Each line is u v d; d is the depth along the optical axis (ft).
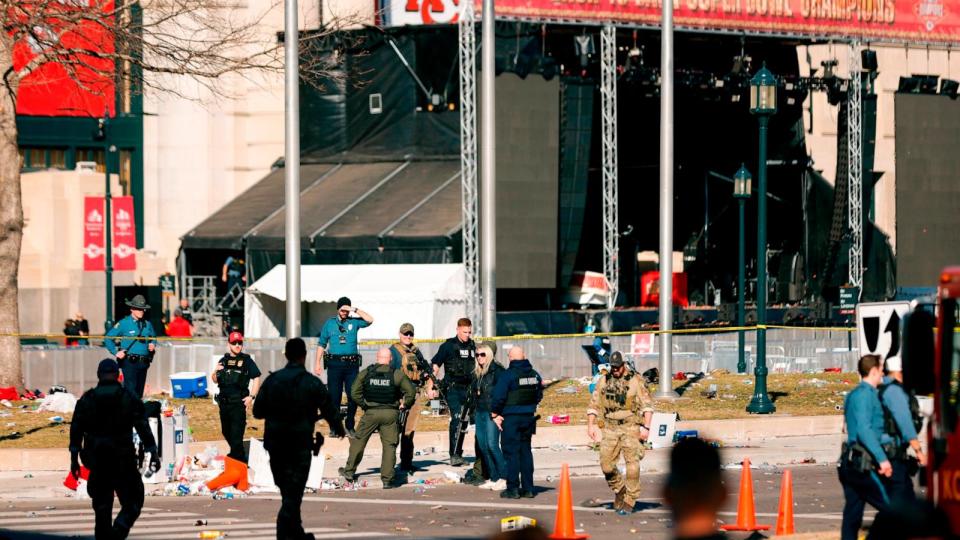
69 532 184.65
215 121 583.17
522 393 217.56
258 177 583.99
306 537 166.71
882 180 642.63
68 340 468.34
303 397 165.99
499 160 496.23
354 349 272.31
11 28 344.49
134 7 447.42
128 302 276.41
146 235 588.50
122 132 591.78
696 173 585.22
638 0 502.79
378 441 281.13
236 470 230.07
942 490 129.70
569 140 511.81
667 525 188.75
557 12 489.67
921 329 128.36
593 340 414.41
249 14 555.69
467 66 469.57
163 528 188.75
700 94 541.75
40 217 543.80
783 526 172.65
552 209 504.84
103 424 163.53
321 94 554.87
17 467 252.62
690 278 588.09
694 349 447.01
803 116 614.75
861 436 149.07
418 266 481.87
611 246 496.64
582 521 193.36
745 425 310.24
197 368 365.61
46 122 579.89
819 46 613.52
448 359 254.88
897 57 645.10
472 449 285.02
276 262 510.99
